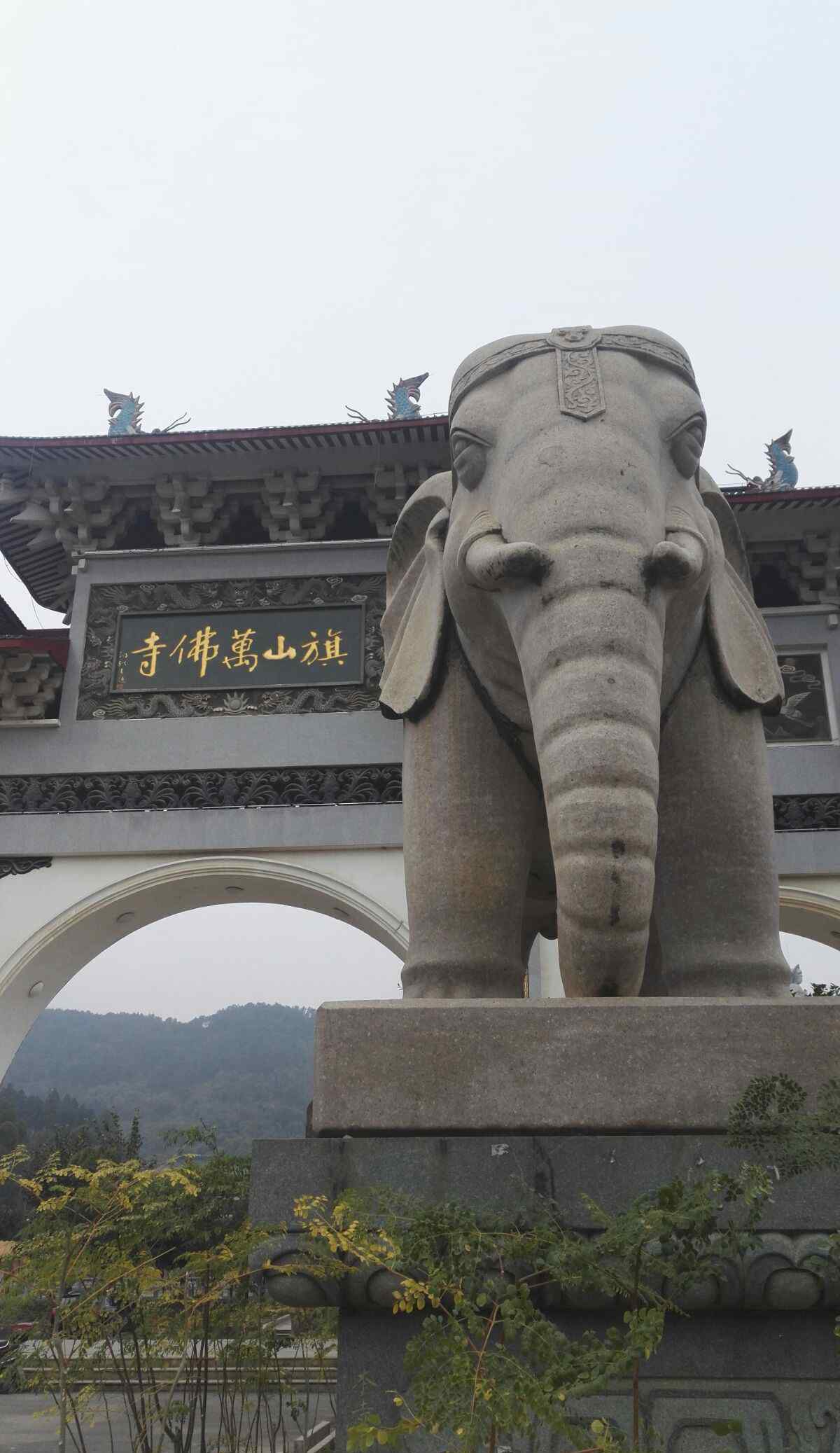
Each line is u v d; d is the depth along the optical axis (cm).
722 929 277
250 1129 9762
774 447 1678
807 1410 211
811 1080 226
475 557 264
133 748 1470
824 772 1424
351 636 1516
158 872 1396
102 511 1617
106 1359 568
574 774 229
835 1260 209
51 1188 508
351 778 1427
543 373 286
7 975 1359
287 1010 16388
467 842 289
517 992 285
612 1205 218
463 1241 200
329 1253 216
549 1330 185
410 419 1534
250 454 1565
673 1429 210
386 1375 218
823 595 1544
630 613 244
